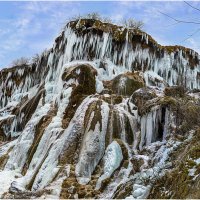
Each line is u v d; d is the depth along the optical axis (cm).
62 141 1958
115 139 1883
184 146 1509
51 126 2145
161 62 2878
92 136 1888
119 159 1788
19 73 3397
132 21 3042
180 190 1098
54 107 2406
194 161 1199
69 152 1905
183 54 2992
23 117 2784
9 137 2833
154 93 2108
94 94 2350
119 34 2817
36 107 2716
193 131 1644
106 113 1989
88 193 1627
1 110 3200
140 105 2017
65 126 2152
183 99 1870
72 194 1639
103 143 1895
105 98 2172
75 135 1948
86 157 1816
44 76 3045
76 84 2394
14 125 2838
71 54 2798
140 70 2792
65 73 2542
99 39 2802
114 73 2681
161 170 1384
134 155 1794
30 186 1847
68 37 2858
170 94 2042
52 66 2916
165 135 1808
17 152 2205
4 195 1766
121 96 2231
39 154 2067
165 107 1866
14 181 1873
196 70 3041
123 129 1978
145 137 1922
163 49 2903
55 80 2764
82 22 2850
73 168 1809
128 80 2498
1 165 2238
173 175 1211
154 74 2764
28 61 3531
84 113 2019
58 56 2906
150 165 1616
